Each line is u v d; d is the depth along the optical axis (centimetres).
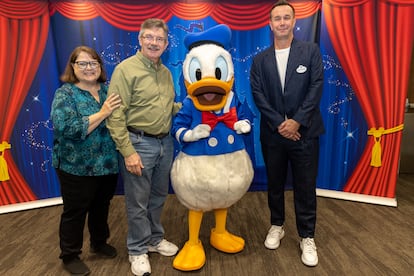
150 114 171
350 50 273
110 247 211
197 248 199
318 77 184
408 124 363
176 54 294
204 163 179
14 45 264
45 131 288
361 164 290
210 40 180
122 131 165
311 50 185
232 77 183
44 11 270
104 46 287
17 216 276
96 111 170
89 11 279
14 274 192
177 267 192
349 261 199
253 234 236
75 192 172
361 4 260
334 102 289
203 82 168
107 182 187
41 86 279
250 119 312
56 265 200
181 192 185
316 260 194
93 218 200
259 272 189
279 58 192
